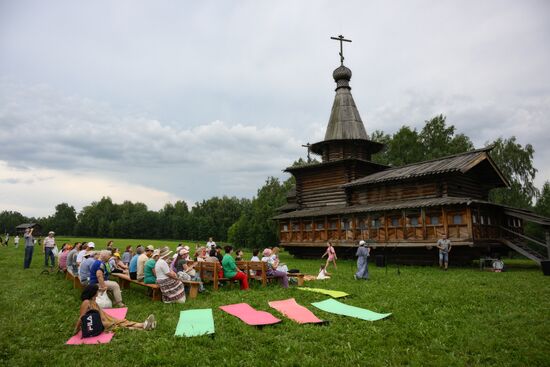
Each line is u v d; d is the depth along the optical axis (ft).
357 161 109.50
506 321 29.45
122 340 24.99
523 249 77.41
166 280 36.76
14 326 28.27
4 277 57.11
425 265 83.25
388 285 46.80
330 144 122.52
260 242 195.21
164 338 25.05
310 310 33.09
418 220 81.46
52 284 49.21
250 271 49.90
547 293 40.78
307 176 121.49
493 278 54.08
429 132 169.89
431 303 35.70
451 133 168.96
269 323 28.45
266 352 22.74
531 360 21.66
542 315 31.07
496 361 21.81
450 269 71.31
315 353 22.88
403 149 171.22
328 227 103.14
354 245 94.32
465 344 24.39
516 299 37.32
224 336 25.61
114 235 389.60
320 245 103.65
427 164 93.91
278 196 234.17
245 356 22.24
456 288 44.19
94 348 23.61
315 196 118.21
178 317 30.68
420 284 47.78
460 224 74.13
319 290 42.29
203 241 338.75
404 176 86.94
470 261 81.51
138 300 38.47
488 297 38.52
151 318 27.35
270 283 48.29
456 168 78.43
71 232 428.56
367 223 91.76
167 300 36.50
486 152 85.40
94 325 25.79
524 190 157.38
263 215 200.13
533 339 25.11
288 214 117.39
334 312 32.22
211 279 44.78
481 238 75.72
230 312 31.96
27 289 44.80
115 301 35.88
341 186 102.32
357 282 50.26
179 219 366.22
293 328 27.50
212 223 343.67
